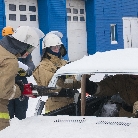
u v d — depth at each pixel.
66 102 4.25
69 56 18.30
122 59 3.35
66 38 17.30
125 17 20.11
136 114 3.08
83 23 18.89
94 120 2.83
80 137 2.40
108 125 2.64
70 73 3.41
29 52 3.30
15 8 15.69
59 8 16.91
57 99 4.27
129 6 20.31
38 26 16.67
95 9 18.61
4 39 3.16
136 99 3.95
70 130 2.55
